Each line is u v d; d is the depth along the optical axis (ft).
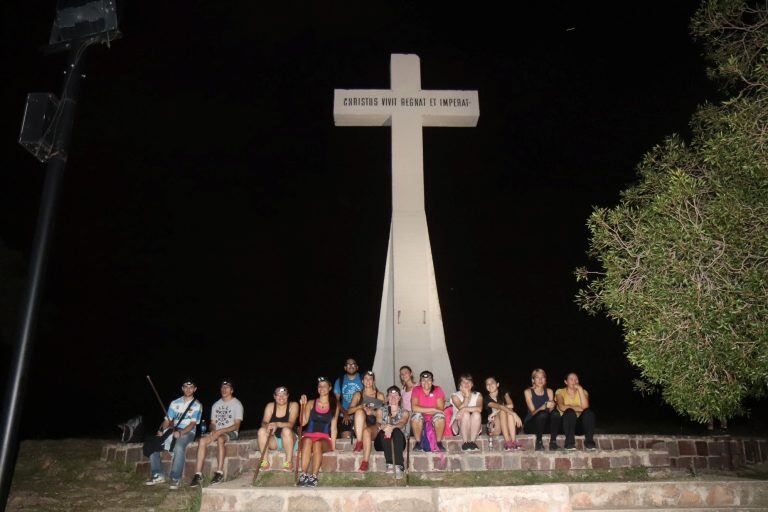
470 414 25.09
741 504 19.20
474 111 36.04
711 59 22.86
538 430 25.44
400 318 33.42
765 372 15.70
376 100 35.91
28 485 24.18
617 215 18.39
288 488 19.20
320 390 22.77
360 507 18.65
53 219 12.54
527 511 17.16
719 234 15.99
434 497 18.66
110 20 13.67
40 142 12.69
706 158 17.34
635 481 20.93
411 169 35.32
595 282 19.15
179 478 24.13
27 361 11.68
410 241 34.53
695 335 16.38
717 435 28.48
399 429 22.40
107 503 21.79
